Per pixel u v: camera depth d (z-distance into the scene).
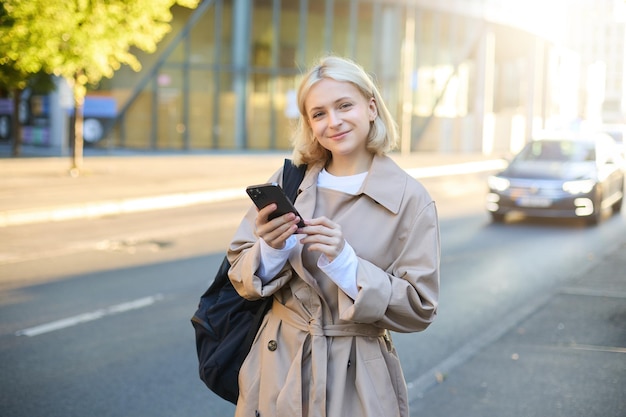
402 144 37.34
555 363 5.42
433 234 2.30
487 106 48.09
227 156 32.00
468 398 4.71
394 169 2.37
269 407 2.32
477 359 5.54
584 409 4.50
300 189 2.45
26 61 14.81
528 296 7.90
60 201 14.61
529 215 13.88
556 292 7.93
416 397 4.75
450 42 44.59
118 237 11.70
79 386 4.99
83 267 9.23
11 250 10.38
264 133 38.59
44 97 34.44
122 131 35.78
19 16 13.76
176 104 36.75
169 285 8.23
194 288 8.09
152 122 36.31
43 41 14.59
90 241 11.27
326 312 2.33
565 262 10.02
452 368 5.34
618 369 5.28
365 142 2.43
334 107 2.35
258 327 2.47
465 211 15.77
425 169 27.12
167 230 12.50
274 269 2.35
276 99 38.66
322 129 2.37
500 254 10.63
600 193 13.94
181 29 36.44
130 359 5.58
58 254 10.13
